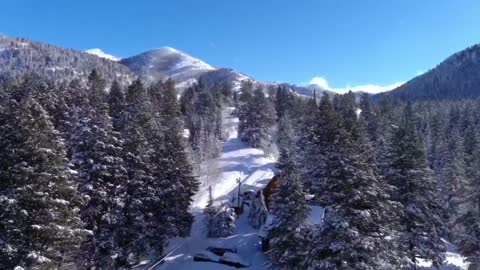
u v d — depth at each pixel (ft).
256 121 367.66
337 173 87.10
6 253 68.74
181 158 163.12
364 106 365.61
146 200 136.26
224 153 343.46
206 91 472.03
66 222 78.28
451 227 149.38
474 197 132.98
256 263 156.04
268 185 216.13
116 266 126.93
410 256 119.55
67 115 171.12
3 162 73.31
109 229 122.11
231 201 243.60
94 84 242.37
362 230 84.64
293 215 120.78
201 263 157.28
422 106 487.61
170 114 270.46
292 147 201.67
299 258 112.98
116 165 118.01
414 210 121.08
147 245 136.87
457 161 199.93
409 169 125.49
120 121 162.09
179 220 157.28
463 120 374.63
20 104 77.92
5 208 69.21
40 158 75.36
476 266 119.65
